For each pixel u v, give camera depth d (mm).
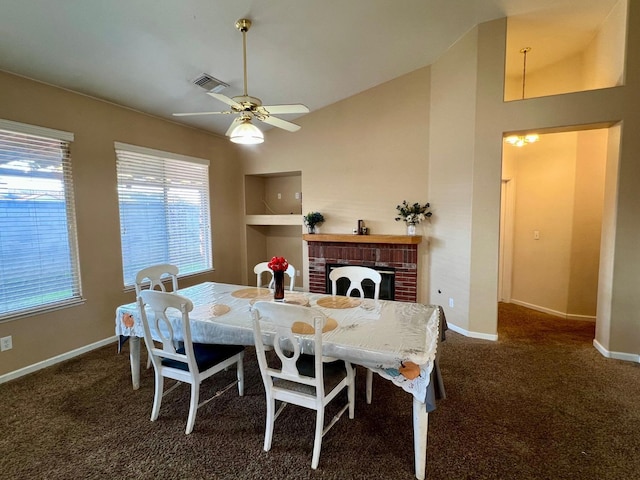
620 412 2318
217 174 5113
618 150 3020
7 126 2740
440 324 2203
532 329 3941
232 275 5477
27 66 2756
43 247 3053
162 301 2090
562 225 4375
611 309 3129
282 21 2838
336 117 4754
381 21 3100
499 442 2031
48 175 3066
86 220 3367
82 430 2164
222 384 2738
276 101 4406
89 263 3404
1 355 2777
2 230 2783
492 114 3422
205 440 2064
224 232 5281
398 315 2279
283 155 5168
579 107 3105
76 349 3307
